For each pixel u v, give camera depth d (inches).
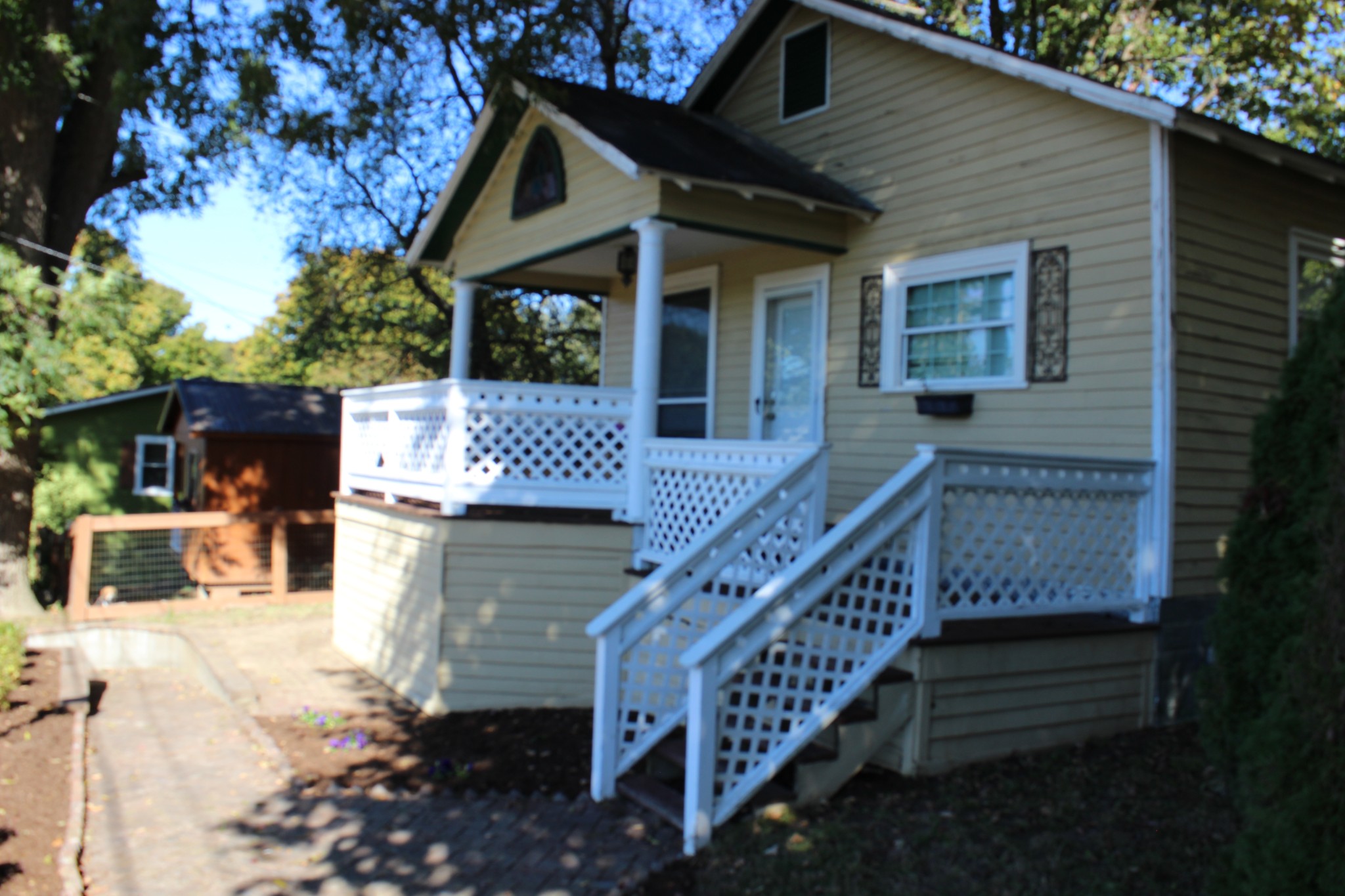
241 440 639.8
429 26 429.1
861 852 181.2
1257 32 633.6
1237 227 284.7
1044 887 164.4
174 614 481.7
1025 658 234.7
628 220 326.6
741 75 423.2
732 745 217.9
